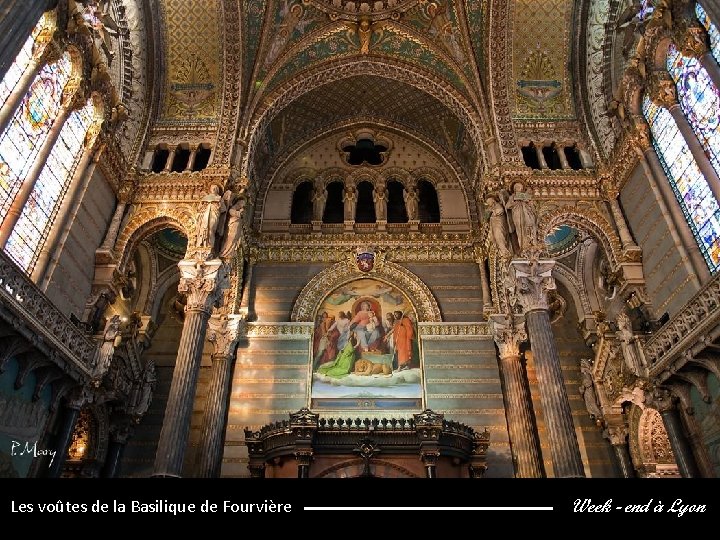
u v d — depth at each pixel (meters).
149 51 17.92
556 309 19.81
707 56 12.44
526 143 17.55
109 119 15.45
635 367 13.65
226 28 17.86
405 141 23.53
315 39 19.17
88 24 13.84
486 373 18.50
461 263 20.70
